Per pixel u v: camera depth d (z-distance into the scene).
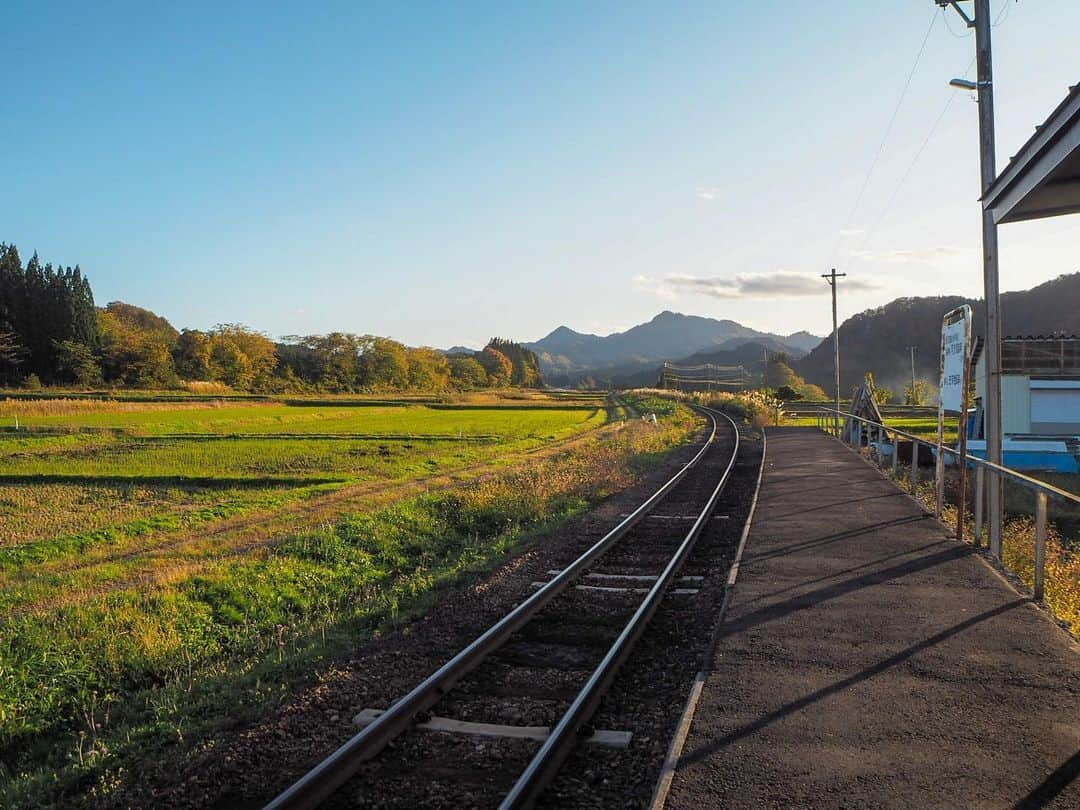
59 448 36.41
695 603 9.48
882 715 5.64
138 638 9.38
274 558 13.04
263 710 6.83
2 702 7.92
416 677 7.38
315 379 136.00
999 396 12.33
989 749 5.06
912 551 10.98
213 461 31.16
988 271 12.25
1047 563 11.37
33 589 12.12
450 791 5.13
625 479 23.11
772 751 5.15
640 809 4.75
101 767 6.17
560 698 6.73
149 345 108.38
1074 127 7.19
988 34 12.48
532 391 168.00
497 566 12.34
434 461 30.88
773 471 22.38
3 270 108.12
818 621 7.91
